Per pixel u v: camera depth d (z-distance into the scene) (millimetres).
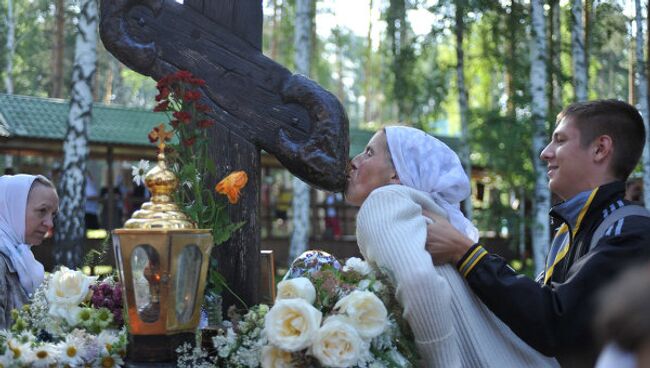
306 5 16422
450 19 16609
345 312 2180
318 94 2820
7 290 3482
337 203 20172
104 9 2951
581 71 14297
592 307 2350
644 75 13305
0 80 27844
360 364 2139
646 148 12883
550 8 15852
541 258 14406
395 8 17250
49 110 16328
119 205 17250
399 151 2605
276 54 29812
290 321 2105
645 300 1268
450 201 2643
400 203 2416
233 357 2207
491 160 18297
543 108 14273
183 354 2178
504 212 19250
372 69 34688
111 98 26297
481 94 24719
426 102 18000
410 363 2309
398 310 2336
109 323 2395
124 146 16203
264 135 2877
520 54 18281
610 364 1308
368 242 2398
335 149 2797
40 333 2443
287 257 19141
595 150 2723
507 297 2389
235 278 2863
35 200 3666
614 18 14844
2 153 15961
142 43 2939
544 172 14461
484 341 2461
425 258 2299
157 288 2121
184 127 2555
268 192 19500
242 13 2932
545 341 2379
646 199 12734
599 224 2613
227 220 2664
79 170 12172
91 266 2750
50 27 29969
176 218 2184
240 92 2904
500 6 15922
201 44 2932
